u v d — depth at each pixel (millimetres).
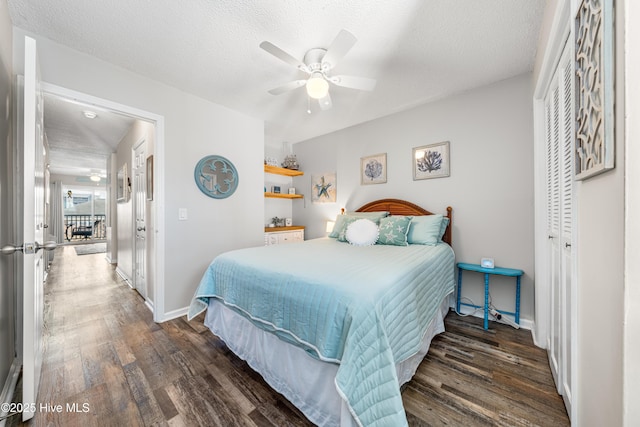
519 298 2242
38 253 1414
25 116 1182
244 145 3104
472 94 2543
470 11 1532
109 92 2064
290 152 4480
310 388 1273
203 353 1852
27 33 1691
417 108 2928
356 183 3549
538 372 1609
